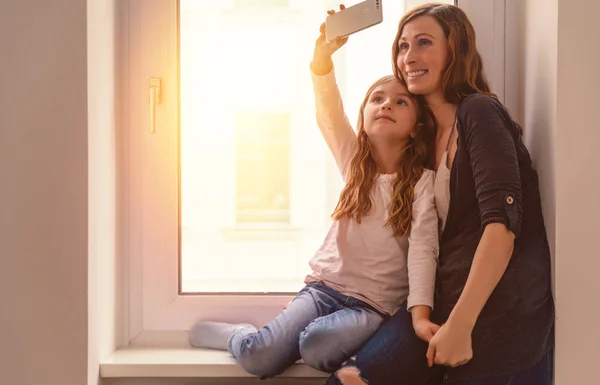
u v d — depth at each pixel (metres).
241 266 1.45
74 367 1.18
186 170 1.43
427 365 1.10
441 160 1.21
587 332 1.12
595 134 1.11
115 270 1.34
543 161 1.19
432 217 1.20
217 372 1.23
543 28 1.18
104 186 1.28
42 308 1.18
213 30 1.42
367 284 1.23
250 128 1.45
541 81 1.20
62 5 1.17
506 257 1.04
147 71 1.37
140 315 1.38
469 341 1.04
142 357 1.28
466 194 1.13
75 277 1.18
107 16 1.29
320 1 1.42
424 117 1.27
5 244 1.18
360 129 1.31
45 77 1.17
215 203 1.44
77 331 1.18
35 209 1.18
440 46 1.20
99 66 1.24
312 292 1.26
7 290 1.18
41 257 1.18
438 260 1.19
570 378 1.12
